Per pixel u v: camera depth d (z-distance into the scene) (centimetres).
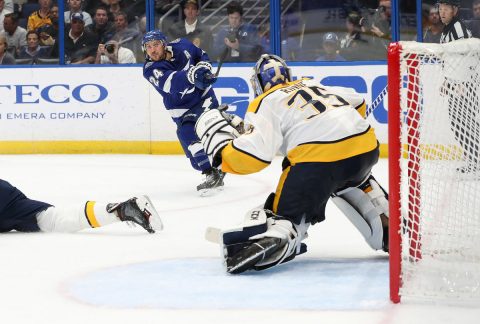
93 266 686
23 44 1770
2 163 1587
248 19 1691
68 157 1681
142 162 1582
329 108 652
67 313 538
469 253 589
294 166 648
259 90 696
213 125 650
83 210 827
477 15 1537
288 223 639
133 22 1730
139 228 871
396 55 550
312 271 650
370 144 657
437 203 600
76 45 1752
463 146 602
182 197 1148
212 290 591
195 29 1709
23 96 1753
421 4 1603
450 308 533
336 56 1672
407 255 574
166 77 1191
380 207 687
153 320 518
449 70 598
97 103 1730
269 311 532
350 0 1647
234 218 954
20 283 627
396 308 534
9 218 832
